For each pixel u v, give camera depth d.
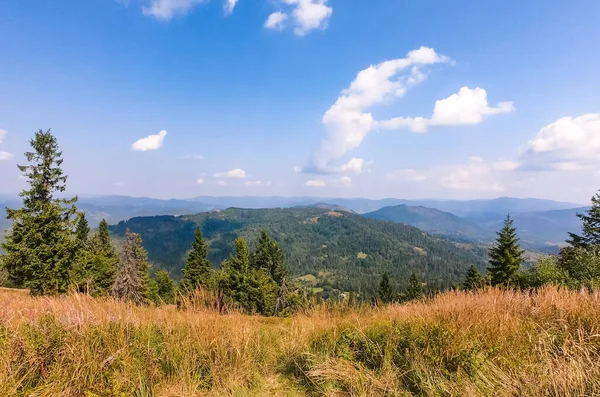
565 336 2.96
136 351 2.99
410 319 3.96
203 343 3.44
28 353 2.60
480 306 4.13
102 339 3.07
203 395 2.84
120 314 3.49
